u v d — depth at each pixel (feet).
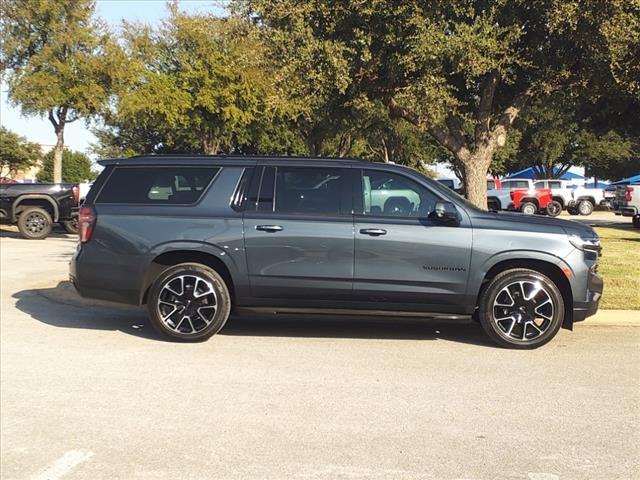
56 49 74.33
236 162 22.52
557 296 21.03
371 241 21.24
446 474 12.16
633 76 36.99
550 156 152.76
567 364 19.57
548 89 38.19
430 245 21.11
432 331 24.14
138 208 22.13
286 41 32.30
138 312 27.30
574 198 112.78
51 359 19.75
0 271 38.06
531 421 14.87
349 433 14.10
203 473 12.18
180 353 20.57
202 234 21.68
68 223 64.54
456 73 35.73
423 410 15.52
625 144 158.61
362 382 17.66
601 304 26.58
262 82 69.15
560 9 31.24
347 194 21.85
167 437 13.87
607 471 12.31
